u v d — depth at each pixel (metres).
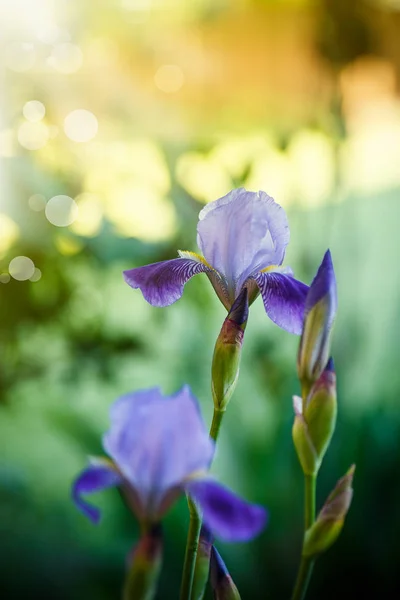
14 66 1.46
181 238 1.45
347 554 1.29
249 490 1.35
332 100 1.72
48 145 1.46
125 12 1.74
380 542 1.28
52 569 1.35
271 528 1.32
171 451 0.58
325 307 0.62
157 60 1.84
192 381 1.57
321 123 1.70
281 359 1.58
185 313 1.55
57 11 1.54
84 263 1.41
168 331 1.54
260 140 1.73
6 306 1.36
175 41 1.95
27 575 1.33
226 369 0.60
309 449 0.62
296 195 1.69
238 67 2.03
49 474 1.64
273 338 1.59
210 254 0.65
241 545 1.29
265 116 1.90
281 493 1.35
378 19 1.82
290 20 2.00
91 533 1.44
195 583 0.59
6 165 1.38
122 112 1.64
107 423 1.49
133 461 0.58
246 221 0.64
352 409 1.46
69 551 1.39
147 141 1.59
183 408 0.58
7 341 1.38
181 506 1.28
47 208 1.38
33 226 1.38
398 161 2.22
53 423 1.48
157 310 1.52
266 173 1.71
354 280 1.69
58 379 1.45
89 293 1.43
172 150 1.50
